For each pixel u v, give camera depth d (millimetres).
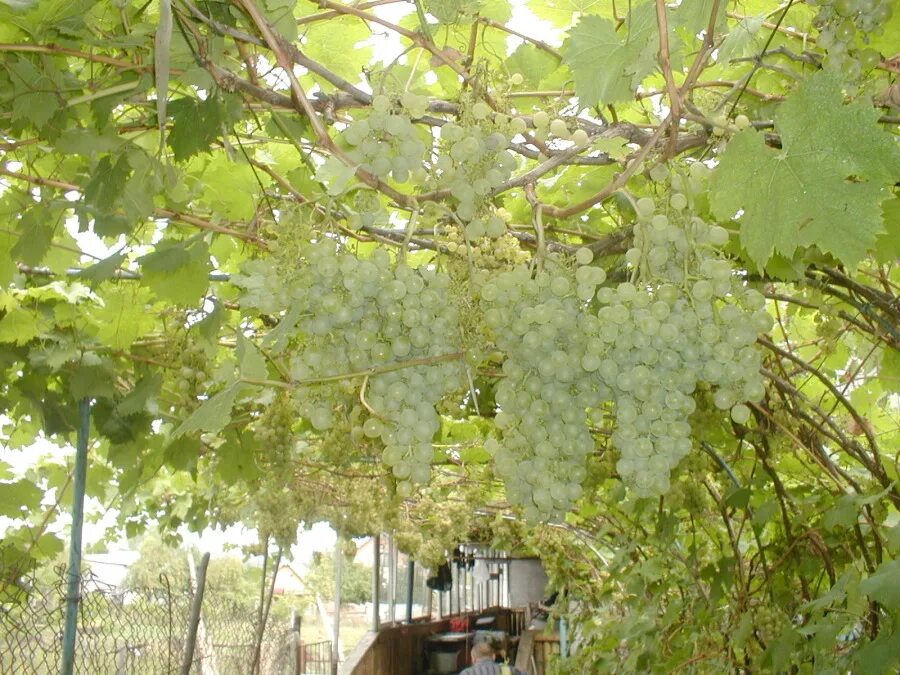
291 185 3461
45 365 4234
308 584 26438
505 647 13688
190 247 3336
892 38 2617
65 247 3697
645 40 2025
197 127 2617
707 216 2891
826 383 4043
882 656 2775
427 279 2201
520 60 3000
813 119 1677
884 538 3963
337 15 2467
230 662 7562
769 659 3811
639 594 5758
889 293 3684
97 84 2670
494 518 11422
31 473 6945
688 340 1969
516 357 2150
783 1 2844
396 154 2121
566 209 2201
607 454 4926
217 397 2018
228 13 2436
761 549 4520
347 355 2217
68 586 4074
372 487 8188
